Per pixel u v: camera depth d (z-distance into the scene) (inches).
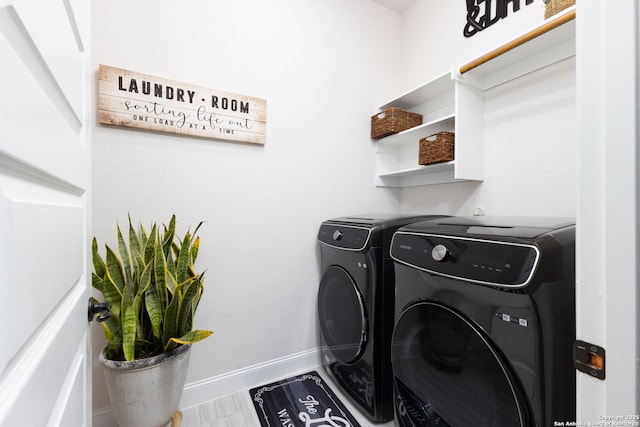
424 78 78.1
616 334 15.6
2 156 12.4
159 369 42.7
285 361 68.4
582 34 17.1
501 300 28.7
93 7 48.7
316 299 72.3
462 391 33.1
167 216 55.3
